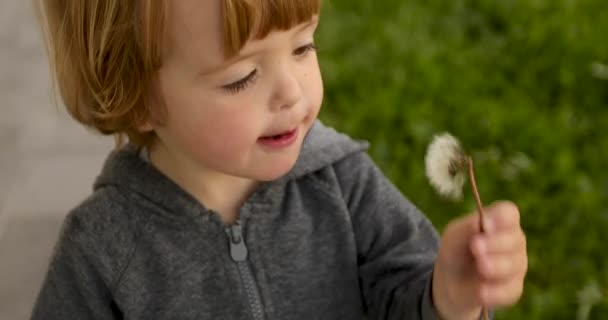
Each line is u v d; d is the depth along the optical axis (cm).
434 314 84
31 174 160
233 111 81
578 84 171
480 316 82
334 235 91
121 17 82
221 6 78
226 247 90
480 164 152
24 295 137
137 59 83
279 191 91
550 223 143
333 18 191
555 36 181
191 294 89
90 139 169
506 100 168
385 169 153
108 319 90
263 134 82
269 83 81
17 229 148
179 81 82
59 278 90
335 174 93
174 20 80
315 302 91
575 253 139
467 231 77
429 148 77
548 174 151
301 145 90
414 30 187
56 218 150
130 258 89
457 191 76
